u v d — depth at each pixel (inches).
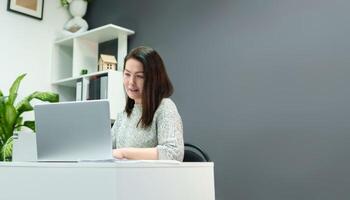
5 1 133.6
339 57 85.4
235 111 100.8
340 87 84.4
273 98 94.3
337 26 86.5
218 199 100.4
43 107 51.8
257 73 98.0
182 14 117.5
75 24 142.3
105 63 127.0
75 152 50.9
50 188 47.4
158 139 65.7
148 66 67.4
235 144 99.4
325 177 84.0
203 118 107.3
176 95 114.9
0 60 130.3
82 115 50.5
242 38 102.3
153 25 125.3
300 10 92.7
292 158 89.4
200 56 110.8
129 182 45.5
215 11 109.3
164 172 49.8
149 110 67.0
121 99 122.0
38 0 141.6
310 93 88.6
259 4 100.2
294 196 88.0
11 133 115.4
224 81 104.3
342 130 82.9
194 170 54.9
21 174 49.3
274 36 96.3
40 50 140.8
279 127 92.4
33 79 137.6
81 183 45.9
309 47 90.2
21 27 136.7
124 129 71.7
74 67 134.0
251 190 95.0
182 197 52.1
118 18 137.3
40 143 52.4
